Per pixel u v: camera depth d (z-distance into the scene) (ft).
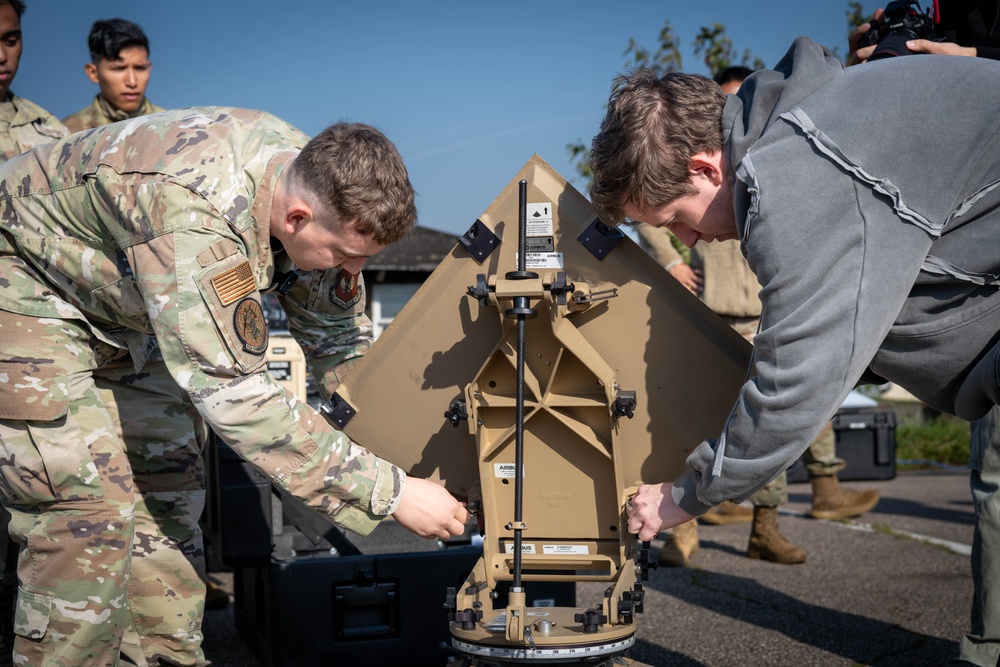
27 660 7.85
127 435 8.93
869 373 7.85
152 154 7.36
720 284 16.55
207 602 14.14
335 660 10.13
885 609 13.28
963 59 6.28
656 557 16.69
